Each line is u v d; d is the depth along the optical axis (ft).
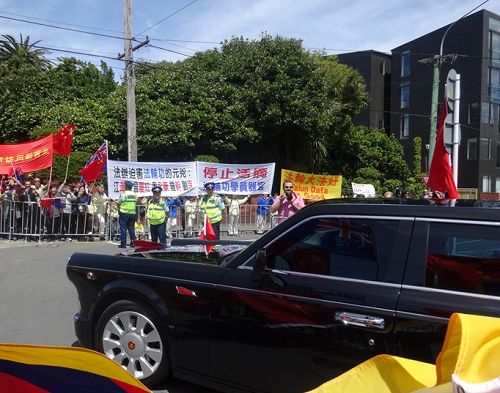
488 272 9.49
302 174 60.08
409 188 106.52
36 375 6.75
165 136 74.54
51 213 45.06
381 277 10.39
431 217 10.32
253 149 92.17
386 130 149.38
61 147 49.62
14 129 80.48
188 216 52.65
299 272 11.41
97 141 72.69
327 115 88.22
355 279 10.66
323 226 11.51
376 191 100.07
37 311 21.71
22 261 33.76
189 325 12.42
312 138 92.89
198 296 12.33
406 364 8.28
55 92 96.27
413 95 142.51
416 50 141.79
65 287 26.20
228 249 15.71
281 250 11.85
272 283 11.43
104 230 48.11
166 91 79.00
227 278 12.09
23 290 25.49
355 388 8.18
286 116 83.20
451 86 26.71
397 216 10.68
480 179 131.75
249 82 83.71
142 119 74.33
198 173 53.72
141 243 18.29
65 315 21.09
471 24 130.21
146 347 13.29
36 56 134.41
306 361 10.80
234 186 56.08
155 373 13.12
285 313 11.09
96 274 14.17
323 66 93.66
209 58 97.40
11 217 44.57
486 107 131.44
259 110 82.69
